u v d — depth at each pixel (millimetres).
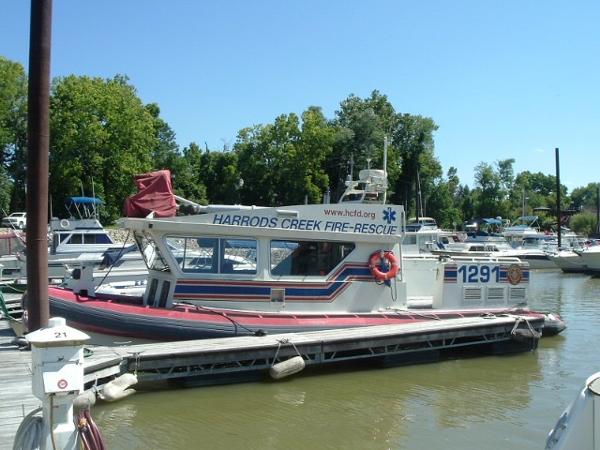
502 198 85250
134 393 9078
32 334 4496
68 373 4484
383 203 12312
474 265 12828
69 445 4508
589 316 17766
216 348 9367
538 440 7535
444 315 12188
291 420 8188
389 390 9578
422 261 14266
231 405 8742
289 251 11055
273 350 9727
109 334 10086
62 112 43938
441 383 10031
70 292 10406
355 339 10312
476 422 8172
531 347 12242
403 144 68188
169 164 58344
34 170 7285
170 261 10406
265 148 55625
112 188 46344
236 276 10703
